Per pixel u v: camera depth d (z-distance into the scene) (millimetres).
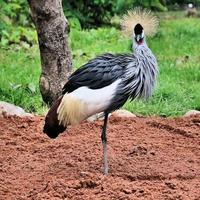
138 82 9719
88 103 9609
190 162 10844
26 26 21594
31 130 12367
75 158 10820
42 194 9234
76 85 9758
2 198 9258
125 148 11383
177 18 24922
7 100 14492
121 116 13477
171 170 10367
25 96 14664
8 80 15773
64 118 9781
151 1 21594
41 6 13336
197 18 25109
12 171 10289
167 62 18672
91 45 20141
